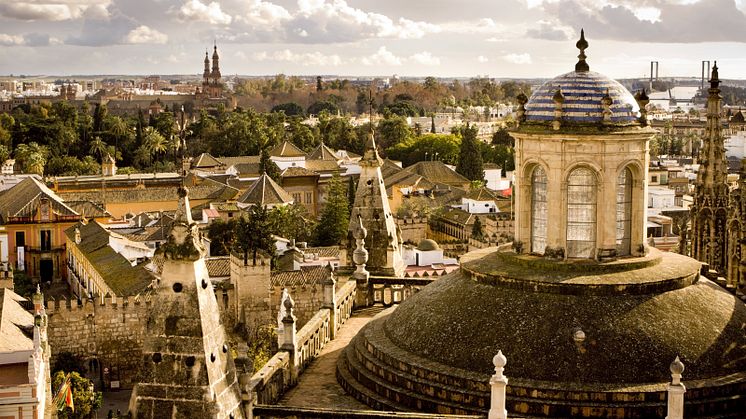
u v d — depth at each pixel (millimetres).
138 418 21562
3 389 61188
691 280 27125
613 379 24266
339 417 23609
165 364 21578
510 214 193250
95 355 117125
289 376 28719
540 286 26234
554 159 27000
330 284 33531
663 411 23656
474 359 25531
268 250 151375
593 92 27188
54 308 114812
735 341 25703
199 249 21891
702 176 43500
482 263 28359
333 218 181000
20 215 177375
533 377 24641
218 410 21469
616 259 27203
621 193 27609
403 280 36594
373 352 27797
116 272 132750
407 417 23141
